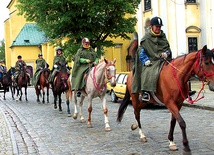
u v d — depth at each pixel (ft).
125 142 29.53
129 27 79.71
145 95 26.35
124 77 62.49
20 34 178.70
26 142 30.89
